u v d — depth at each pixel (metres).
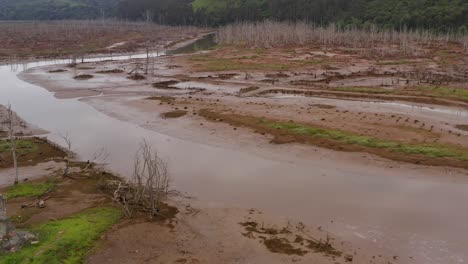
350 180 17.64
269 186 17.17
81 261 11.54
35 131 25.02
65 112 29.84
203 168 19.20
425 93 34.47
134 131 25.11
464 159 19.12
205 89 38.59
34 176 17.84
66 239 12.18
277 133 23.50
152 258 11.86
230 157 20.59
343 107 29.81
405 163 19.06
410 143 21.48
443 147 20.73
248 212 14.84
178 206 15.16
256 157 20.53
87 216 13.81
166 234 13.11
